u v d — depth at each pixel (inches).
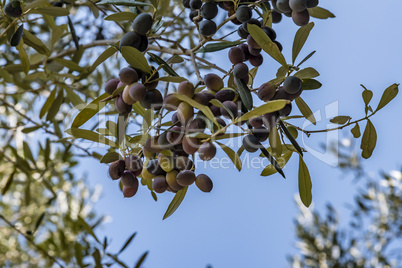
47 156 52.7
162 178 30.4
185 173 29.8
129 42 29.7
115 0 32.3
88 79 57.2
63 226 66.4
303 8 31.2
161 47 35.7
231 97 29.5
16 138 61.7
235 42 33.7
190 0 33.0
